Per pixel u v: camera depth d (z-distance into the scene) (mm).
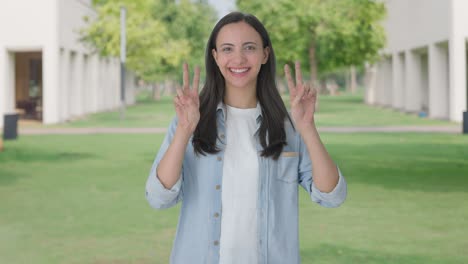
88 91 35125
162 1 59719
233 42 2574
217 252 2508
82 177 11391
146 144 17656
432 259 5805
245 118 2656
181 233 2586
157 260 5824
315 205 8523
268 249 2527
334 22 30719
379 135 20109
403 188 9906
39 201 8945
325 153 2490
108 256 5957
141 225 7320
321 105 46875
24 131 22844
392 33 38594
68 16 29969
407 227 7137
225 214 2533
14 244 6414
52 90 27594
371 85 49750
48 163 13500
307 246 6305
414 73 34438
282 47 32219
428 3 29938
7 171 12250
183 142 2416
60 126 25578
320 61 33781
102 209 8320
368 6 31297
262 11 31766
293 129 2670
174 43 40625
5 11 27562
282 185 2596
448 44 28766
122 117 29406
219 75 2670
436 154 14648
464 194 9312
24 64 32312
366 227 7152
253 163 2562
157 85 63656
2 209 8336
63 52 29125
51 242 6496
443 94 29641
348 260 5773
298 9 30609
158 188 2436
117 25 32000
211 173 2537
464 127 20312
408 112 34625
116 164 13266
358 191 9656
